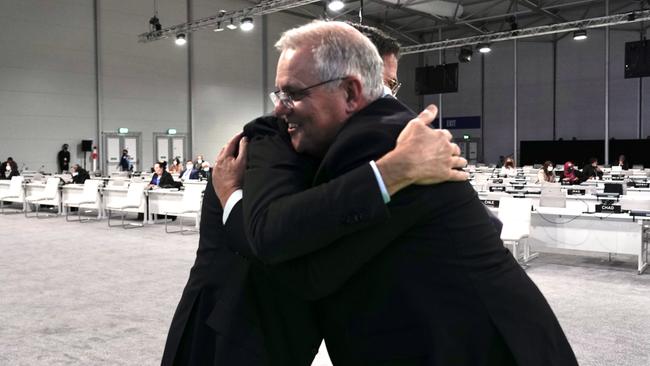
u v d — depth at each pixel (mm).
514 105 26188
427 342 954
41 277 6371
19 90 17562
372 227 915
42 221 12078
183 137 21141
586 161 24938
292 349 1165
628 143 23938
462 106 28234
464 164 999
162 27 20359
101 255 7852
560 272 6680
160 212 11227
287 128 1081
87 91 18906
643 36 22688
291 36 1042
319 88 996
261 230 949
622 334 4312
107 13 19203
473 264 956
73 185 12992
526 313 985
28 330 4391
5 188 14086
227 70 22172
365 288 1000
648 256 7723
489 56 27391
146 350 3936
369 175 896
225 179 1143
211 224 1238
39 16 17875
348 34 1025
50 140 18203
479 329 945
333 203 893
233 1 22000
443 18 24266
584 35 18359
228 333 1143
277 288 1153
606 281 6191
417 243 953
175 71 20875
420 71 22797
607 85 22547
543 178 13852
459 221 959
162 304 5188
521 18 25141
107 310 4980
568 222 7176
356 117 1006
